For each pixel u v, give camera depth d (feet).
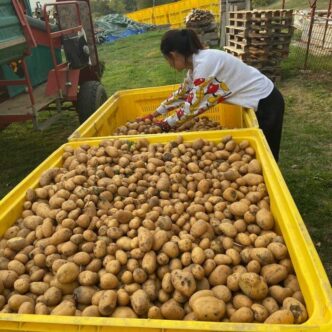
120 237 5.97
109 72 34.24
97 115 10.76
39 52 17.74
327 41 28.94
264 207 6.55
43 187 7.43
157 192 7.18
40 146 18.94
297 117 18.86
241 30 25.17
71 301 5.08
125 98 12.95
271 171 6.89
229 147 8.21
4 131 21.16
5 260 5.90
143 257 5.44
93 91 17.22
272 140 10.64
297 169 14.14
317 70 26.02
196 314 4.55
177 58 9.29
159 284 5.38
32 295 5.33
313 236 10.73
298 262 4.79
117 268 5.37
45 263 5.77
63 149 8.86
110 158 8.20
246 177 7.29
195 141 8.41
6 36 11.96
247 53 24.84
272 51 24.58
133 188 7.30
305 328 3.73
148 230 5.72
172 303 4.81
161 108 11.28
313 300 4.20
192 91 9.38
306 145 15.89
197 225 5.87
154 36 57.72
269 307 4.68
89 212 6.40
